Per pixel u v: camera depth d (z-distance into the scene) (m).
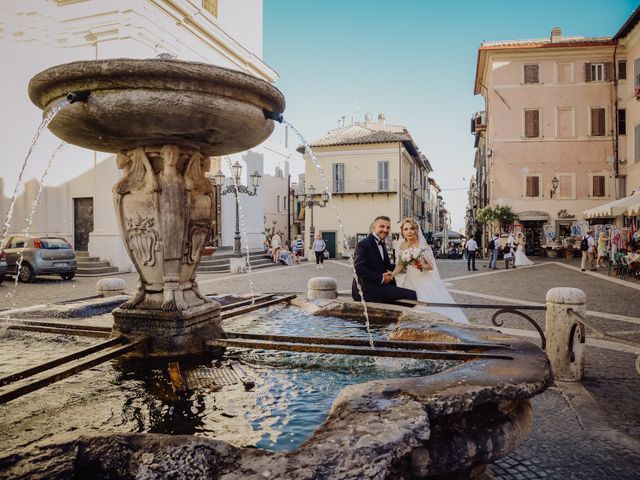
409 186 47.53
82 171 21.53
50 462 1.74
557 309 5.36
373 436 1.82
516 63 34.28
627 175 32.31
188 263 4.11
